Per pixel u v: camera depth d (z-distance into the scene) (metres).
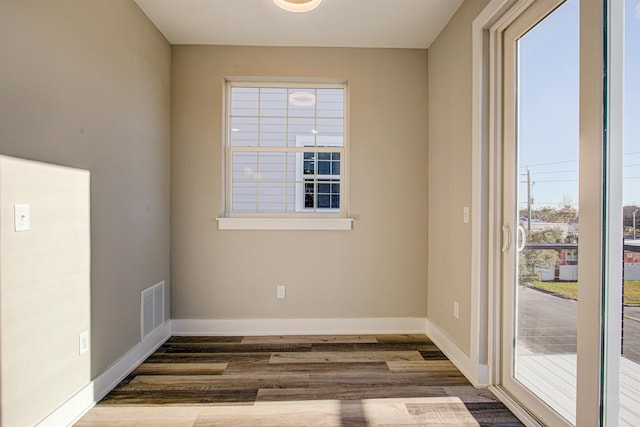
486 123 2.09
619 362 1.30
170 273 2.91
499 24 1.98
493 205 2.06
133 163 2.30
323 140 3.14
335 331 2.99
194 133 2.91
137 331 2.37
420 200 3.00
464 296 2.31
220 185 2.93
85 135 1.80
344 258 2.99
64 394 1.66
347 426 1.74
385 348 2.69
